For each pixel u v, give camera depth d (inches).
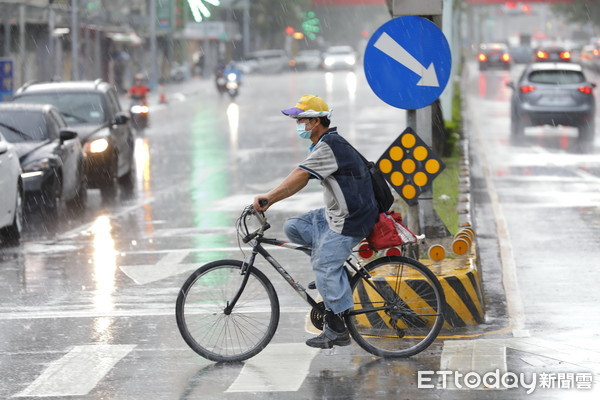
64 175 1040.2
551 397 437.4
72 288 700.7
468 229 578.6
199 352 505.7
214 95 3782.0
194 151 1749.5
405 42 581.6
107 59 3782.0
